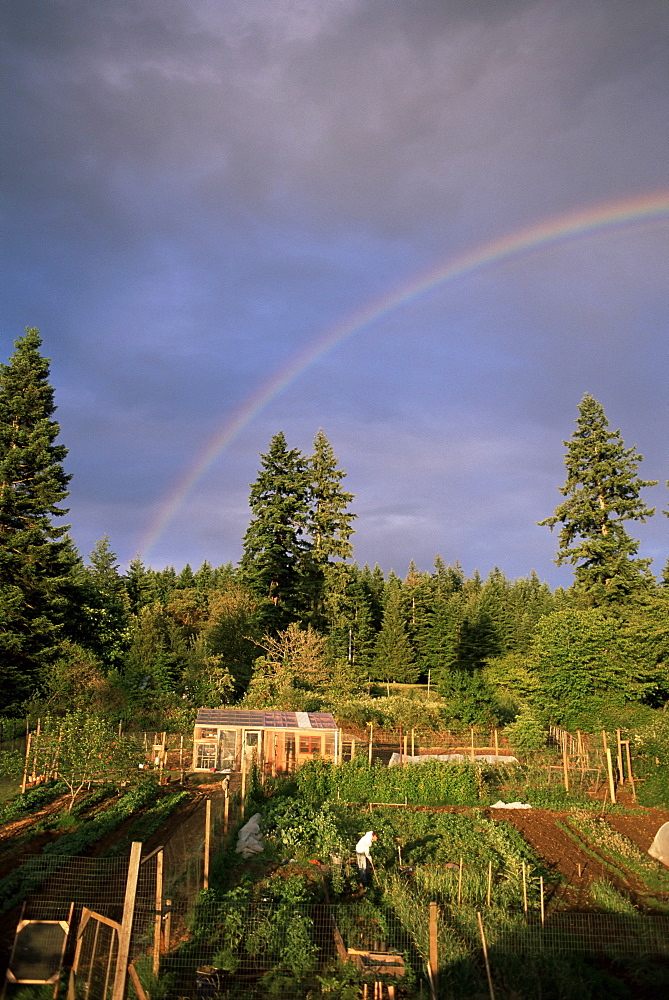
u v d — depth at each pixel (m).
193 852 14.84
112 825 17.27
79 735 20.08
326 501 59.88
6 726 29.89
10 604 34.19
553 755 28.95
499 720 38.06
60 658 36.12
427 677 78.06
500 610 85.12
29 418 38.69
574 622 30.89
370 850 14.78
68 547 37.44
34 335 39.81
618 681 28.70
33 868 13.13
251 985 9.17
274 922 10.75
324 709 41.62
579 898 13.24
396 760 27.72
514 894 12.91
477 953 10.23
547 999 9.14
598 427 49.19
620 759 25.77
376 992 8.90
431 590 86.88
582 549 47.59
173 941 10.44
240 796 21.55
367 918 11.70
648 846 17.48
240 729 28.14
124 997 8.11
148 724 38.00
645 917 11.91
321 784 23.03
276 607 52.06
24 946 8.53
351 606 64.06
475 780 23.44
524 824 19.59
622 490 48.53
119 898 12.09
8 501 35.81
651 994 9.41
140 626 48.53
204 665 46.00
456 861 15.47
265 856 15.13
